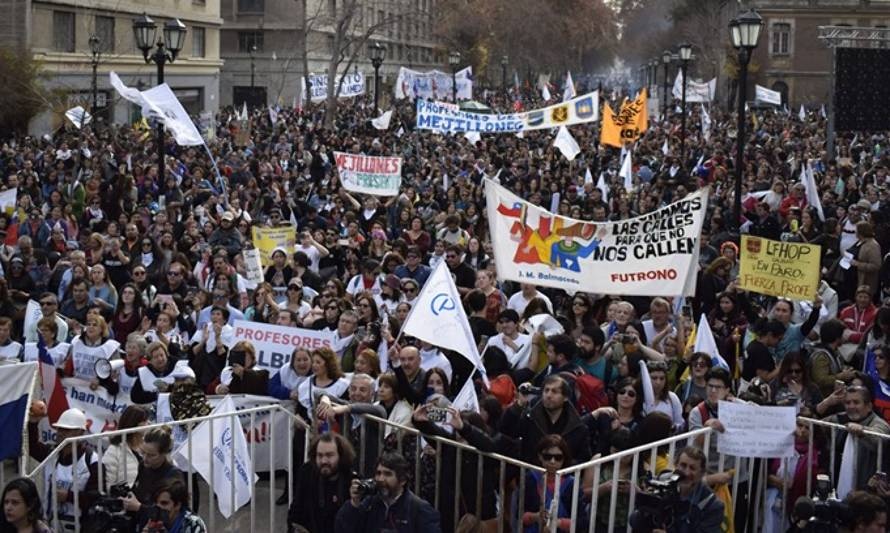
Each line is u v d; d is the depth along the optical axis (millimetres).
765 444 8094
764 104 75812
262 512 9734
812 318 11234
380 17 84188
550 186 25438
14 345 11297
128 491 7316
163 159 21516
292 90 74250
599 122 53125
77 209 21547
